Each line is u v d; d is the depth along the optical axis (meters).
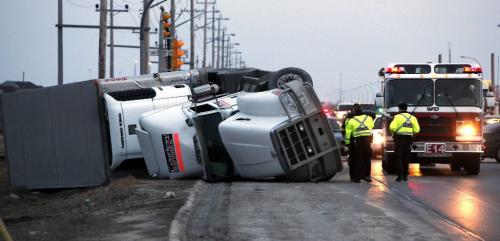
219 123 44.62
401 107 45.59
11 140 47.16
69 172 46.22
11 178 47.19
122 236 24.69
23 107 46.84
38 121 46.62
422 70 51.56
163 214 29.77
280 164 42.56
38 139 46.66
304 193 37.19
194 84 56.66
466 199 35.75
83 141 45.97
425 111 51.22
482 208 32.50
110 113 48.69
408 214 30.19
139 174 50.94
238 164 43.72
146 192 38.53
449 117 51.19
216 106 45.97
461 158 51.94
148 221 27.95
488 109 52.16
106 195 38.91
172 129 45.47
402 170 45.19
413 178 48.53
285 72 48.59
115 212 31.59
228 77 58.91
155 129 45.59
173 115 45.94
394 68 51.81
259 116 43.56
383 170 56.50
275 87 48.78
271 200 34.25
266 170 43.09
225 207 31.97
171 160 45.47
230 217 29.02
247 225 27.14
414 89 51.53
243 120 43.56
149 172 46.72
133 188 40.78
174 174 45.59
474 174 52.28
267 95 43.56
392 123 45.19
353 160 44.78
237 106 45.09
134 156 48.91
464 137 51.09
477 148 50.88
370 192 38.09
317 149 43.59
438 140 51.28
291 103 43.19
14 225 30.67
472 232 26.28
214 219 28.50
